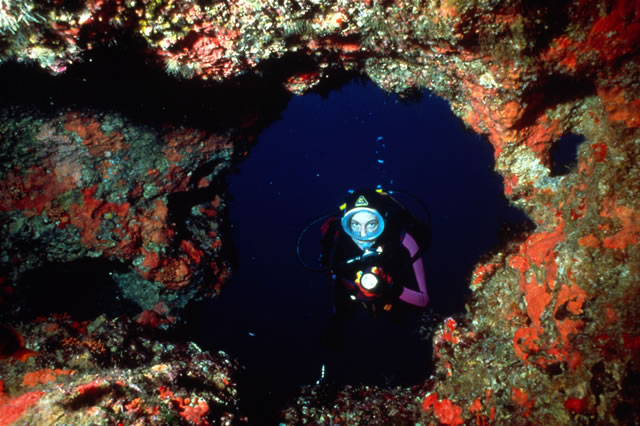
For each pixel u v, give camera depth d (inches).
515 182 109.8
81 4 71.1
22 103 113.0
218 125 142.5
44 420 82.6
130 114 126.9
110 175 134.6
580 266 79.9
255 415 120.1
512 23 73.1
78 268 149.1
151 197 143.6
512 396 89.7
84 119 123.0
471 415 99.9
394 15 83.4
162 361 119.7
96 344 113.0
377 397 139.9
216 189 178.9
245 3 82.4
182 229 159.8
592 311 76.0
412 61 102.3
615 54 75.7
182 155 143.2
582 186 92.1
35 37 73.7
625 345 68.6
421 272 139.8
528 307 94.7
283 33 91.9
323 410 135.0
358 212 130.9
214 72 99.1
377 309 141.5
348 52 105.6
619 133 81.4
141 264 143.6
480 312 120.1
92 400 88.1
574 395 73.5
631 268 73.3
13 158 122.8
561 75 84.3
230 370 123.0
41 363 101.5
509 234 132.5
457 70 92.1
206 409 93.7
